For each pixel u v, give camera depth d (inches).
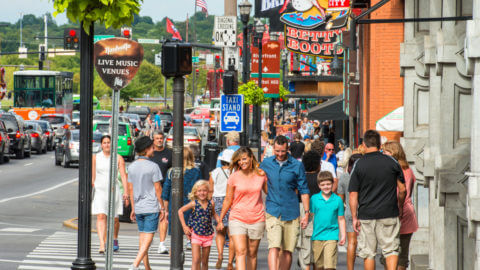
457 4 669.3
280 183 740.0
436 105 772.6
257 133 2591.0
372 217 693.3
